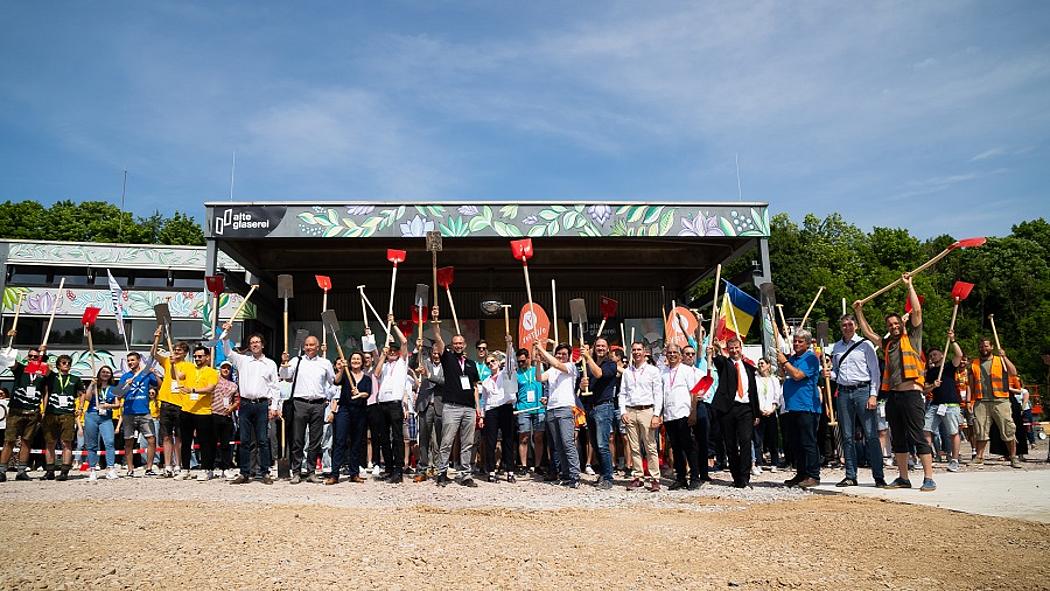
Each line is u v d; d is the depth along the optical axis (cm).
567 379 971
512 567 451
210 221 1580
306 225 1594
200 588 401
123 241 4284
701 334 1060
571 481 951
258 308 2066
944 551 483
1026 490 774
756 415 1019
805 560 468
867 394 873
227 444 1139
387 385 1034
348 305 2269
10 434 1056
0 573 430
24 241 2184
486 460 1098
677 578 425
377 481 1045
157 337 1078
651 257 2133
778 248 4706
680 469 920
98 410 1147
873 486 873
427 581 417
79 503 756
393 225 1612
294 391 1011
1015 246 5728
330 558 472
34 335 2156
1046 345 4397
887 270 4712
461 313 2298
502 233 1630
